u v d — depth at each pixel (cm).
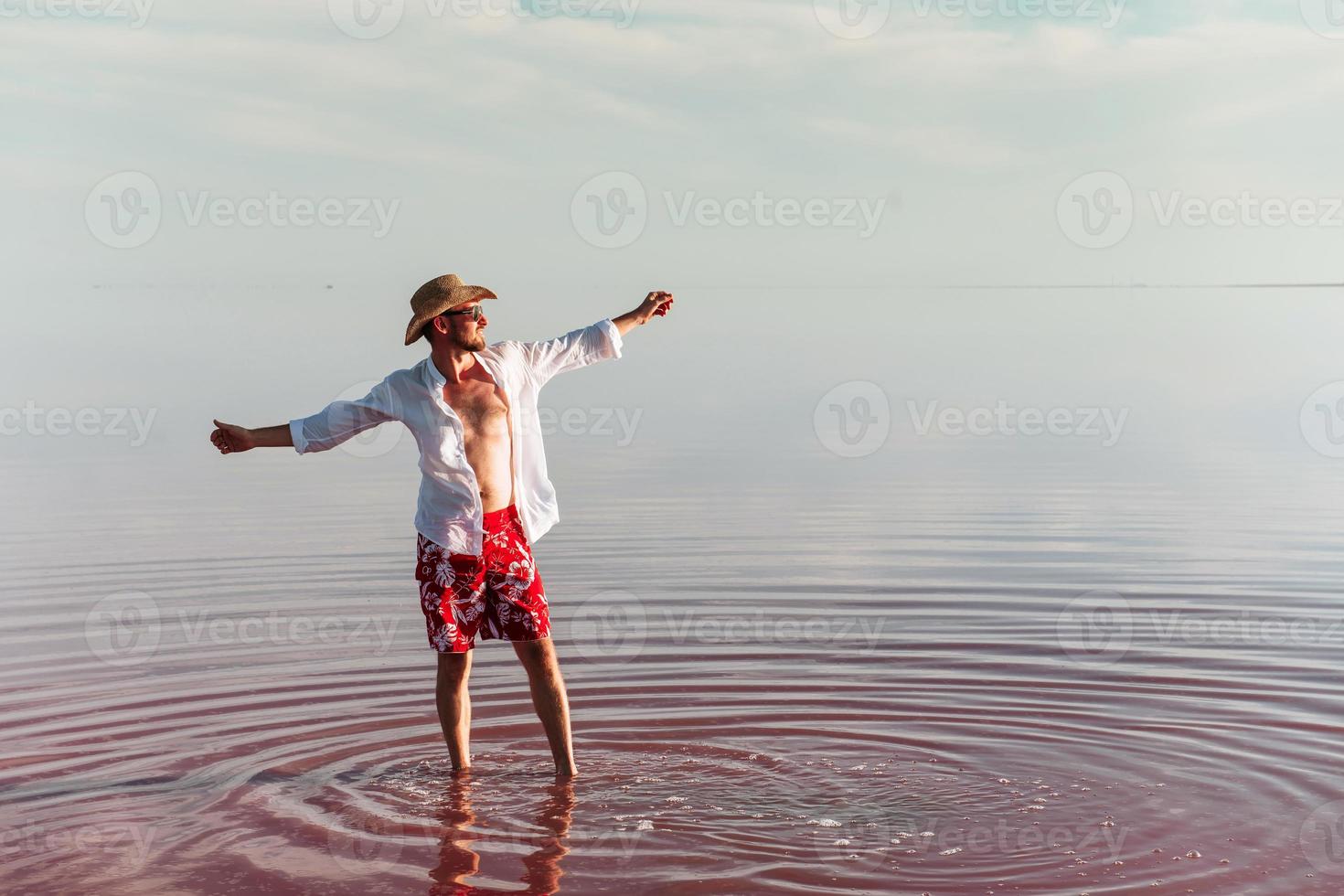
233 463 1459
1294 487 1212
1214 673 641
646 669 670
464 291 539
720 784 507
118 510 1130
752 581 852
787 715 596
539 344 573
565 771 524
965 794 489
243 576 873
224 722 591
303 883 414
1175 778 501
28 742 561
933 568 885
